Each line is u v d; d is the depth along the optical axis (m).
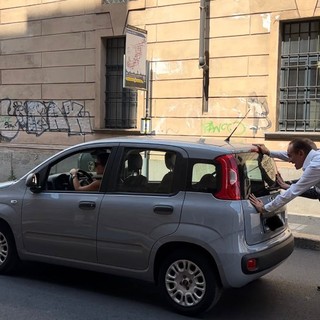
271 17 10.28
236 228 4.29
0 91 14.38
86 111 13.01
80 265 5.09
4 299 4.92
